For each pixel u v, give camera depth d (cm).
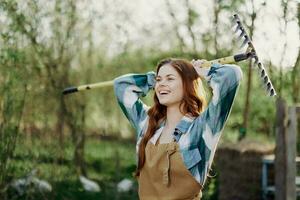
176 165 347
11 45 750
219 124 347
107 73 1013
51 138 829
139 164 360
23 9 774
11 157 764
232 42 948
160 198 350
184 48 977
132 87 385
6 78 750
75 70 929
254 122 1043
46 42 832
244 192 862
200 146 347
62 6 859
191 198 349
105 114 1070
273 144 933
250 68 961
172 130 355
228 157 866
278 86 927
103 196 884
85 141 1022
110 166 1042
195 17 965
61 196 830
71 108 909
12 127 754
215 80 349
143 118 374
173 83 356
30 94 794
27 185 776
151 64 1029
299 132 916
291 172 736
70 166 876
